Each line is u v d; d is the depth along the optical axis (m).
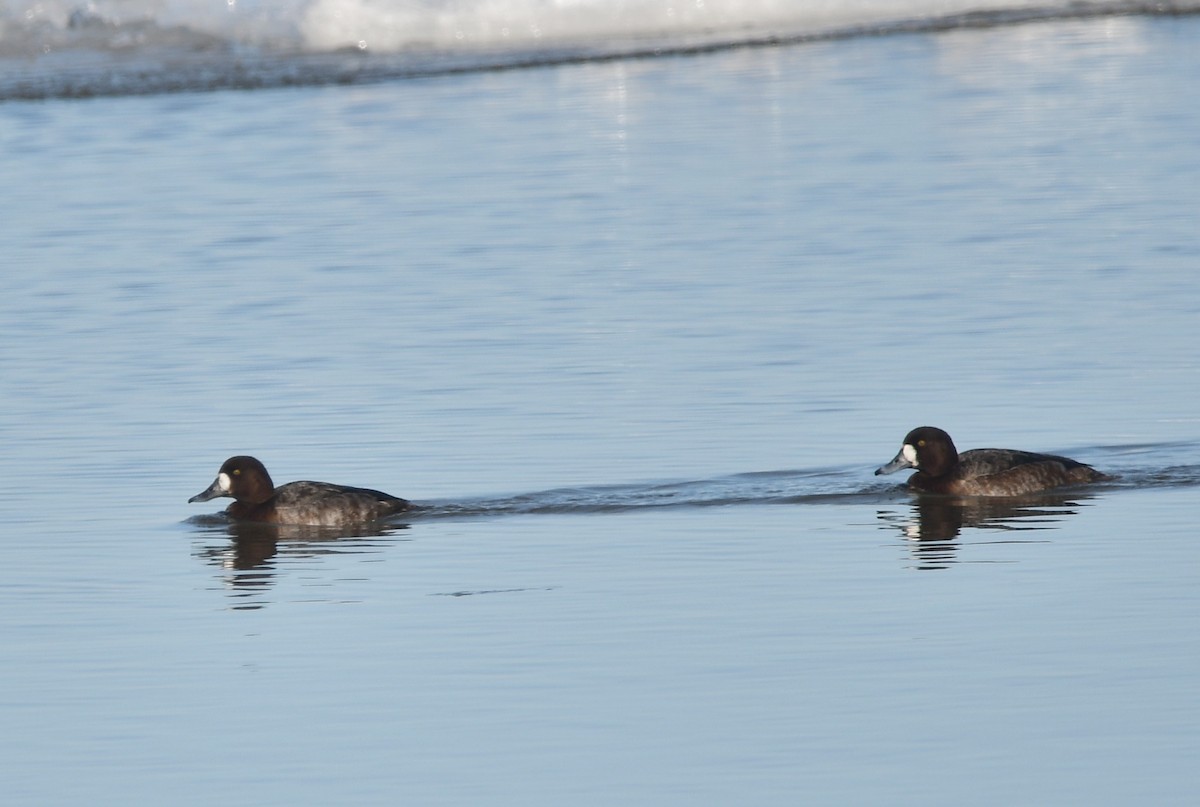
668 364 21.55
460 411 19.78
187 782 10.71
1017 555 14.76
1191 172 31.72
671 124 38.19
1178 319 22.81
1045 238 27.66
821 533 15.65
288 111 40.44
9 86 43.44
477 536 15.80
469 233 29.48
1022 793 10.31
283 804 10.39
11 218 31.34
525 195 32.25
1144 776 10.48
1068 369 20.78
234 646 12.97
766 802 10.27
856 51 45.66
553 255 27.81
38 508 16.98
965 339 22.28
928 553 14.90
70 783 10.75
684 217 30.17
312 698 11.91
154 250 28.78
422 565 14.95
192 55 45.78
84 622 13.66
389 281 26.38
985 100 39.41
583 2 47.34
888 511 16.34
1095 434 18.36
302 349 22.67
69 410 20.27
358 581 14.55
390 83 43.53
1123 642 12.51
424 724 11.42
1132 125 36.06
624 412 19.59
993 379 20.48
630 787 10.48
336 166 35.00
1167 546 14.82
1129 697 11.55
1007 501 16.55
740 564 14.72
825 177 32.94
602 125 38.34
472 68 44.66
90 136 38.31
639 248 28.08
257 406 20.20
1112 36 46.19
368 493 16.59
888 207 30.33
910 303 24.19
